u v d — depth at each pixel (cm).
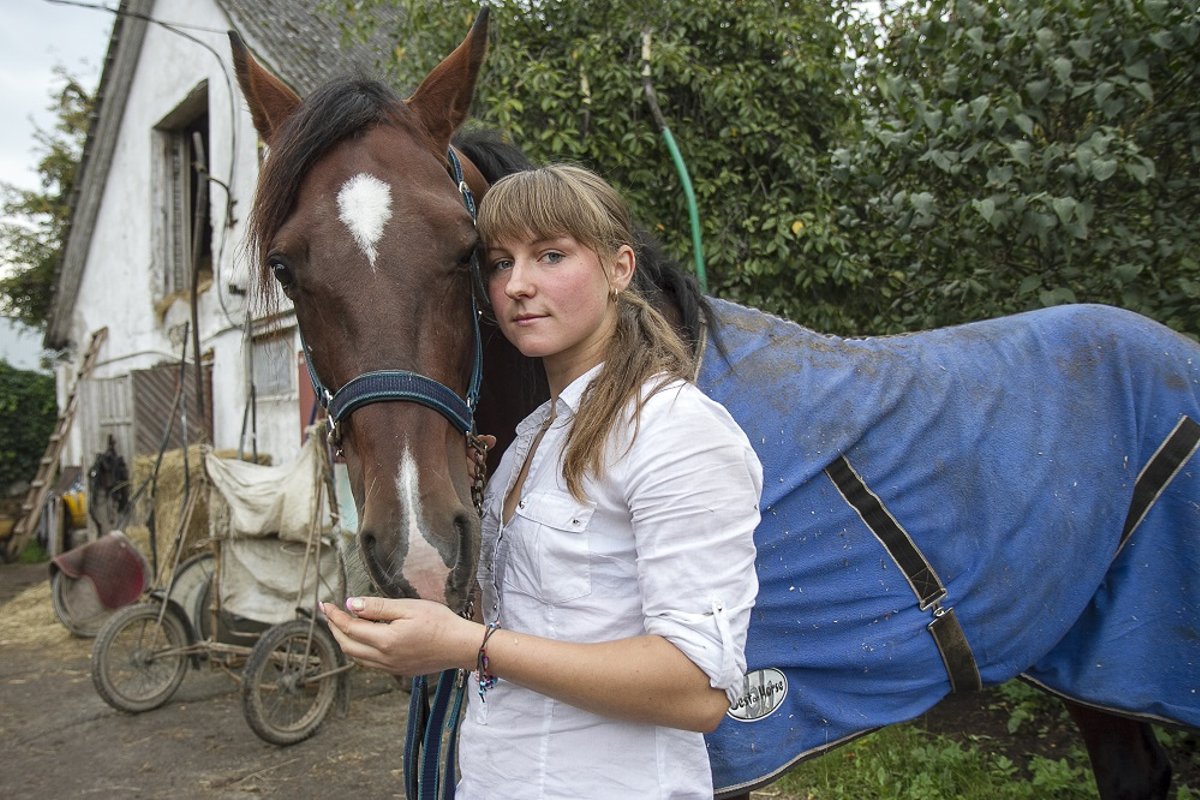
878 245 346
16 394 1112
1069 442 164
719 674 94
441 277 126
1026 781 250
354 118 133
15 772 343
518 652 96
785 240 375
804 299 382
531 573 107
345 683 381
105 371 994
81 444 904
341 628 97
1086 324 176
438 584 105
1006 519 156
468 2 387
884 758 272
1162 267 274
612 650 96
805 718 142
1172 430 167
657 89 381
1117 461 167
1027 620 158
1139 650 164
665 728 105
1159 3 245
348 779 323
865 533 146
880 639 145
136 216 896
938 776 260
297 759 343
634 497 100
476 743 112
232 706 411
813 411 146
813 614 141
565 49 390
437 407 119
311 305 128
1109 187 279
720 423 103
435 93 148
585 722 104
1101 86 256
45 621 600
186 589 434
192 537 505
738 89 375
